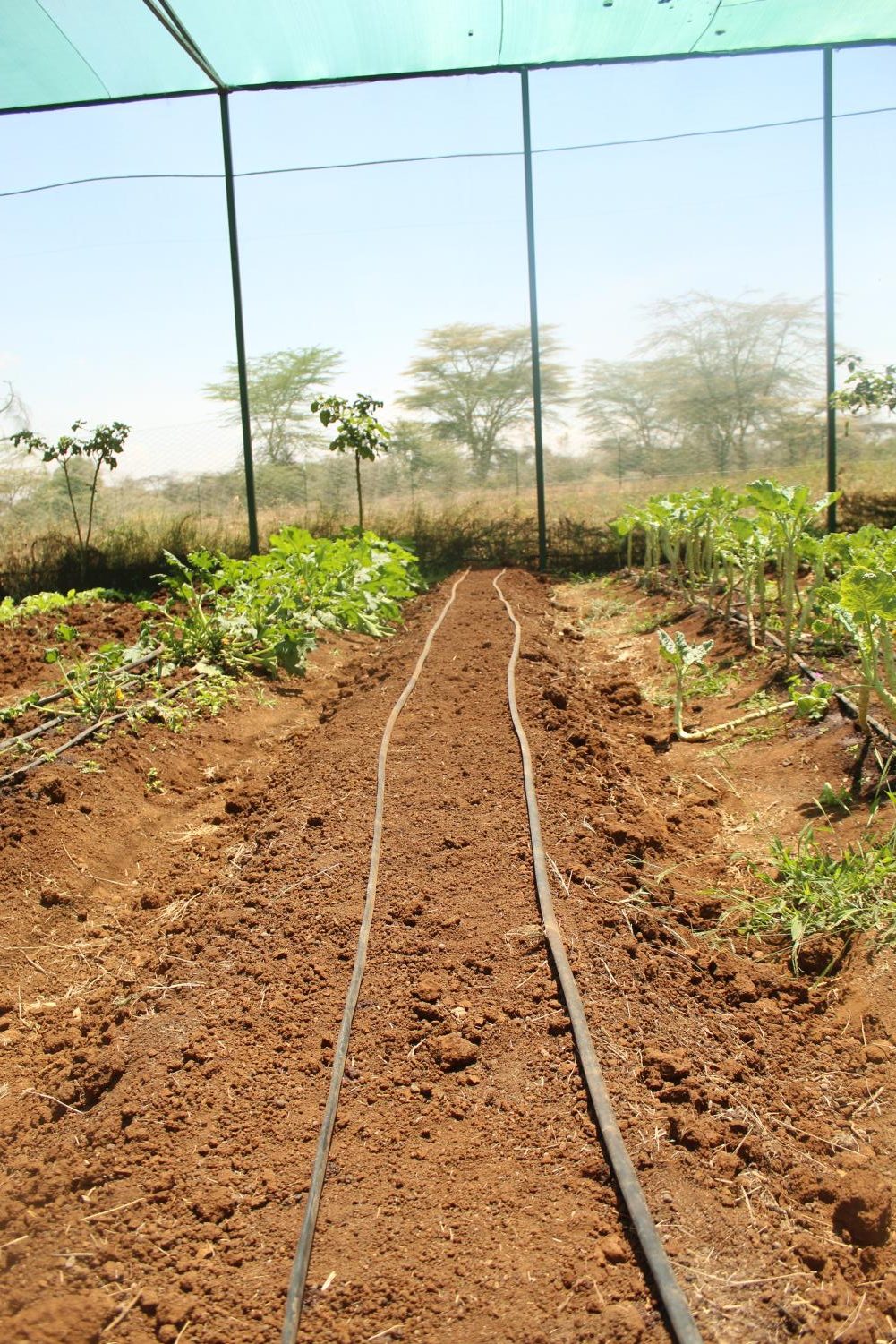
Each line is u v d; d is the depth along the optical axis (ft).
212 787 19.84
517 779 16.44
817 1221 8.25
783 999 11.61
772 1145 9.02
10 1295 7.35
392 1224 7.97
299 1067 9.90
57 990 12.78
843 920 12.62
